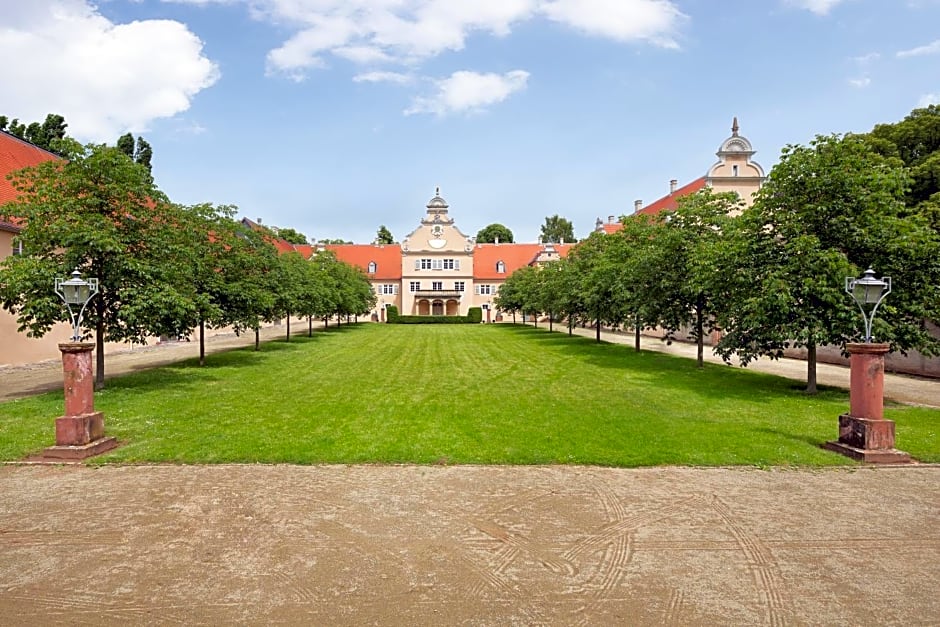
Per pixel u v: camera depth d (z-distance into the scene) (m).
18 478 7.27
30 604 4.24
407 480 7.23
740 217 15.38
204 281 18.67
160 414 11.20
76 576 4.67
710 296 16.38
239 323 20.23
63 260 12.73
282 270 25.38
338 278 44.91
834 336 12.52
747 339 14.19
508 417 11.11
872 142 27.16
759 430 9.95
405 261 72.00
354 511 6.14
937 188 24.42
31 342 21.16
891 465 7.97
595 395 13.85
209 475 7.41
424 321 67.19
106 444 8.57
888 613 4.13
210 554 5.07
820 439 9.31
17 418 10.63
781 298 12.06
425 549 5.18
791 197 13.85
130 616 4.07
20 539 5.42
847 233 12.89
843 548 5.26
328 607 4.18
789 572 4.77
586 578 4.64
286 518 5.93
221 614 4.08
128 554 5.08
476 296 74.94
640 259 19.53
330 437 9.37
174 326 14.20
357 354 25.14
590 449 8.69
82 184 13.18
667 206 45.28
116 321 14.05
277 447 8.70
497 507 6.27
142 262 13.59
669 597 4.34
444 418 10.99
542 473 7.55
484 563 4.90
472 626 3.92
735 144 37.62
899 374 18.42
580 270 31.03
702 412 11.61
